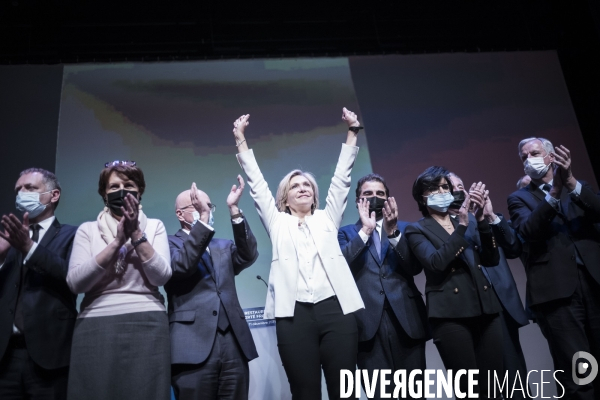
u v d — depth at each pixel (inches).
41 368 95.3
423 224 115.2
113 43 175.2
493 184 171.8
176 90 173.8
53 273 96.4
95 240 97.2
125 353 90.2
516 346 118.6
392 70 183.6
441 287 107.7
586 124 180.1
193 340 100.2
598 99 177.6
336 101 178.5
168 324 97.0
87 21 175.3
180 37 178.2
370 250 117.4
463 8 191.2
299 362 93.6
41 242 103.3
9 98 165.0
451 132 177.3
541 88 184.5
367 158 172.9
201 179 165.2
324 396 137.3
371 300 112.3
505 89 183.8
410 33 187.8
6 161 159.2
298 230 104.8
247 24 182.1
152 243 98.6
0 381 93.7
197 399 97.1
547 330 116.1
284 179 116.2
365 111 178.1
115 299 92.4
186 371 98.9
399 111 178.9
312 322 96.0
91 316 91.4
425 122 177.9
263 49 181.2
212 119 172.1
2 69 167.5
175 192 162.7
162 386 90.7
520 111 181.2
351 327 96.5
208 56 178.2
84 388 88.0
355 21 186.7
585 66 181.9
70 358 92.0
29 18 172.6
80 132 165.3
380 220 124.6
